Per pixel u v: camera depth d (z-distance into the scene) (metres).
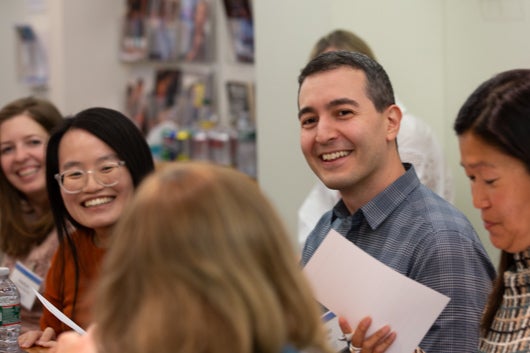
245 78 6.99
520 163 1.71
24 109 3.96
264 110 4.91
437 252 2.27
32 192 3.91
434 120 4.59
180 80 7.22
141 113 7.27
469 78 4.39
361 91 2.41
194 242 1.31
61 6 7.03
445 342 2.21
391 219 2.41
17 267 3.51
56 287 3.12
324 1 4.52
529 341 1.71
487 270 2.31
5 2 7.56
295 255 1.42
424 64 4.55
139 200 1.37
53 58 7.13
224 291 1.29
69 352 1.55
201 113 7.09
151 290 1.30
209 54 7.12
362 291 2.13
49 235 3.77
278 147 4.85
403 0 4.54
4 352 2.97
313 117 2.47
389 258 2.36
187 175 1.38
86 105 7.20
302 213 3.93
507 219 1.73
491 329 1.84
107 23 7.31
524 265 1.76
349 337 2.14
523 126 1.69
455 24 4.45
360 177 2.42
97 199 2.97
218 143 6.61
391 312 2.10
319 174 2.48
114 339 1.32
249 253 1.34
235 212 1.35
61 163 3.01
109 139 2.97
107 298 1.34
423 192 2.44
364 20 4.51
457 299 2.23
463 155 1.79
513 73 1.77
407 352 2.09
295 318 1.38
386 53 4.54
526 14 4.01
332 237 2.20
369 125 2.40
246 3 6.81
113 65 7.36
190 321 1.28
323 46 3.70
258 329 1.31
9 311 3.03
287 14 4.73
